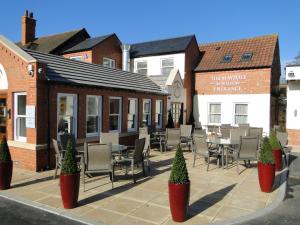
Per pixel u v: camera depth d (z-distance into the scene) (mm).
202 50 21203
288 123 15617
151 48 20859
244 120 17781
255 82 17266
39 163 8992
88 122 11023
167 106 16484
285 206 6340
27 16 22891
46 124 9180
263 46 18688
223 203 6426
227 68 18125
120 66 21031
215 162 10805
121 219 5543
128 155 9742
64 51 19594
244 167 9961
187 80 19172
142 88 14297
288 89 15562
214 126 17156
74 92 10141
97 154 7191
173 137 12602
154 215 5746
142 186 7602
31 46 21531
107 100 11734
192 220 5520
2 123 10062
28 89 9047
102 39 19375
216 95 18688
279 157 9547
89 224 5340
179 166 5457
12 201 6484
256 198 6762
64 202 6008
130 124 13734
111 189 7316
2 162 7180
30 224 5324
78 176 6098
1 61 9867
